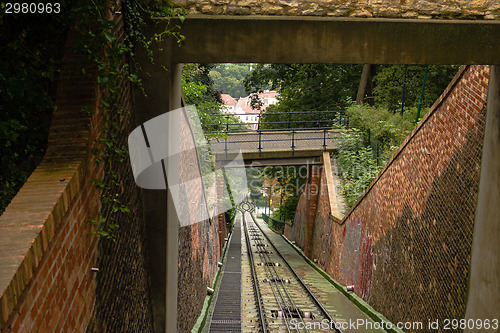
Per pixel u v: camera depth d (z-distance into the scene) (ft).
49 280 10.49
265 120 106.73
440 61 19.56
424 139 30.63
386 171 39.11
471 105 24.11
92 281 13.82
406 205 33.86
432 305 28.02
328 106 98.02
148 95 19.76
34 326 9.61
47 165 12.71
